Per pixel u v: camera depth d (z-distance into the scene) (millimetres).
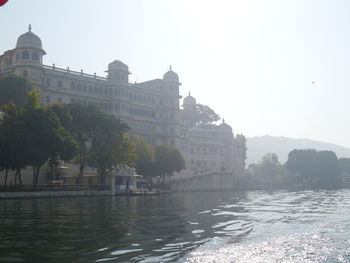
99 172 74562
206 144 150000
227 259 15320
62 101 99000
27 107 61594
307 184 176750
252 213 34156
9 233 21016
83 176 79812
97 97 106125
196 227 23891
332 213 34469
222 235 20781
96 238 19531
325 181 179000
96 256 15516
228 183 133625
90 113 71688
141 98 120375
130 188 78125
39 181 79562
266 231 22391
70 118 68688
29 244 17859
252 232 21953
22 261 14672
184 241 18844
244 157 176250
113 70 108875
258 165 192875
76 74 102938
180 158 101750
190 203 49312
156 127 124562
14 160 55750
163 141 126250
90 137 74375
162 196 71562
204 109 179375
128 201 52219
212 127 172250
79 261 14719
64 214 31625
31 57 90438
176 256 15633
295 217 30578
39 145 57125
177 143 127000
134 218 28969
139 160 88188
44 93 95125
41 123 56812
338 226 24750
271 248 17469
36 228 22984
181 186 114250
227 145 160375
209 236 20406
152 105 123438
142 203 48219
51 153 58719
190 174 132500
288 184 169625
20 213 32188
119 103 108750
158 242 18516
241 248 17344
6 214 31312
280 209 39344
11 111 61125
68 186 64125
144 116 120750
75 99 101750
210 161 151625
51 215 30719
